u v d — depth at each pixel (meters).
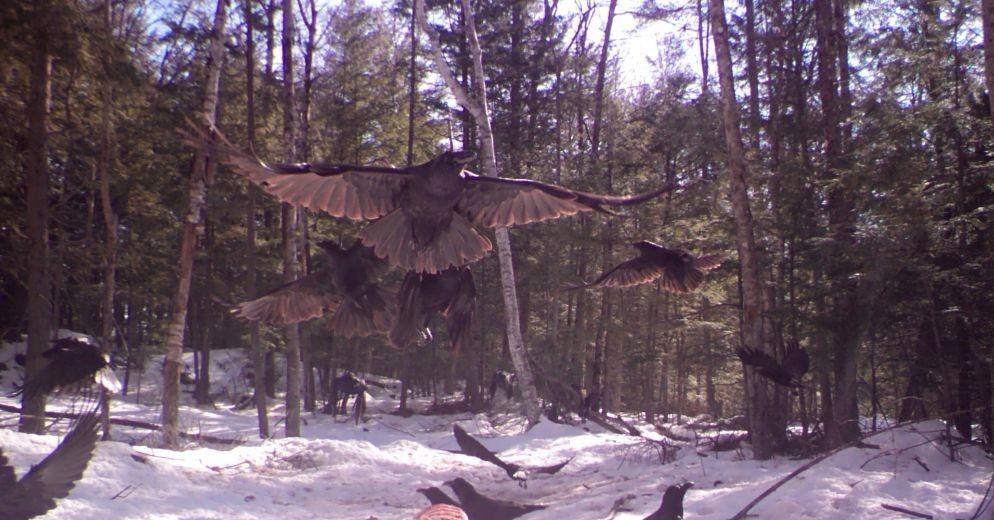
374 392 39.03
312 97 31.36
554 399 25.41
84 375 6.48
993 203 13.43
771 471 11.89
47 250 16.47
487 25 32.06
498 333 32.41
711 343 22.50
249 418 28.62
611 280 9.11
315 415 30.62
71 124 19.45
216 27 16.19
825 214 15.82
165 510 9.76
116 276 28.73
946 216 14.41
